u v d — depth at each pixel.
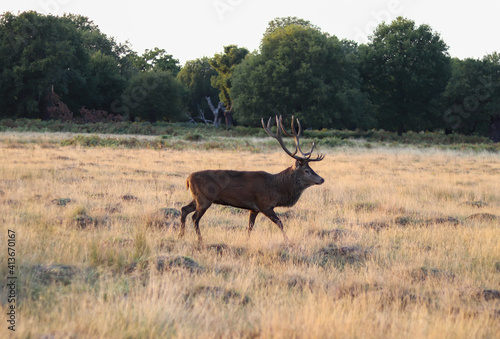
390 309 20.03
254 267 25.02
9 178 53.28
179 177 63.00
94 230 31.53
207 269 24.56
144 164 76.19
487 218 41.44
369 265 26.20
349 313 17.81
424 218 40.69
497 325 18.36
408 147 140.12
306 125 195.38
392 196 51.09
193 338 16.12
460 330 17.06
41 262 23.75
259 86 199.25
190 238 31.47
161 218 36.03
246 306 19.83
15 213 35.00
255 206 32.66
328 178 66.50
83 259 25.12
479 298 21.84
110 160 80.50
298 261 27.50
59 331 16.03
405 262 27.45
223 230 33.88
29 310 18.02
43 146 105.25
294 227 35.56
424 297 21.58
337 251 29.27
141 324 16.78
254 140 148.38
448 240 33.06
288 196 33.06
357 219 41.03
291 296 21.11
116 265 24.55
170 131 182.25
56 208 37.88
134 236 29.84
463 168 87.50
